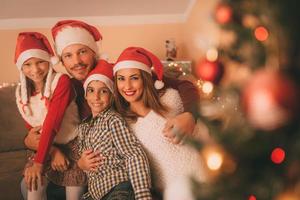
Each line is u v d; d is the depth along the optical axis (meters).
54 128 1.39
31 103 1.51
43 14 2.78
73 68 1.56
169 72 1.80
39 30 2.87
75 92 1.52
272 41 0.58
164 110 1.37
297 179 0.52
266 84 0.52
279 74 0.53
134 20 2.91
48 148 1.38
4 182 1.75
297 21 0.52
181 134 1.24
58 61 1.60
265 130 0.55
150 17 2.91
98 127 1.38
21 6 2.56
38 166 1.37
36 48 1.49
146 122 1.35
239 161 0.60
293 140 0.52
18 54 1.51
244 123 0.60
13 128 2.02
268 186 0.54
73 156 1.49
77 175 1.46
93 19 2.89
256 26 0.63
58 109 1.40
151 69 1.45
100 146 1.35
